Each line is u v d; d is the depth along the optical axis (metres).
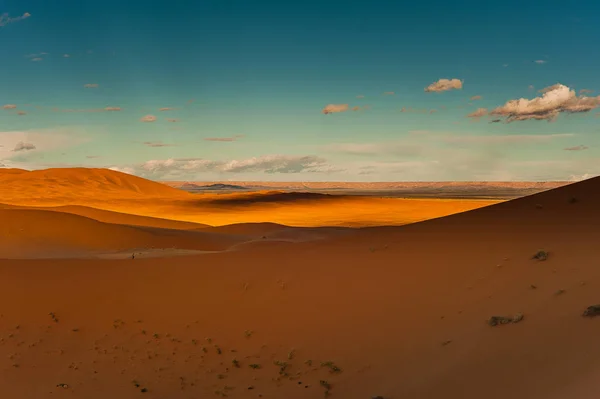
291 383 9.84
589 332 7.48
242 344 11.74
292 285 13.97
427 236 15.59
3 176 151.75
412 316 10.70
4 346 12.24
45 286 16.03
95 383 10.56
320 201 137.25
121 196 145.12
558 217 14.09
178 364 11.22
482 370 7.82
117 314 13.85
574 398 5.96
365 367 9.65
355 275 13.58
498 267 11.33
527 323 8.57
